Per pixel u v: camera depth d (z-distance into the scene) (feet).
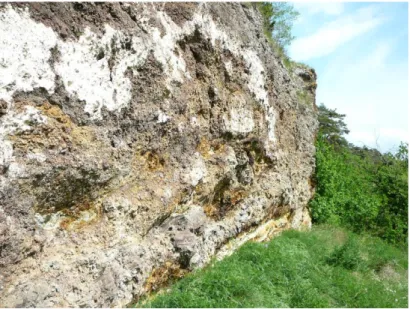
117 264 12.27
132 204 13.10
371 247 32.55
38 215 10.40
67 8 11.25
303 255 22.56
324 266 23.16
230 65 20.33
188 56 17.10
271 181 25.26
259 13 27.71
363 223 42.06
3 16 9.40
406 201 44.88
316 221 38.37
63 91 10.81
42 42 10.26
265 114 24.32
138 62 13.56
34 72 10.00
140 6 14.21
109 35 12.42
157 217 14.24
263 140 23.75
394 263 29.43
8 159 9.36
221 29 19.70
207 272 16.44
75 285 10.77
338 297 19.48
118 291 12.19
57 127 10.64
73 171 10.87
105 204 12.35
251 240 22.80
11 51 9.46
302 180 33.12
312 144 36.99
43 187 10.25
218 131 18.66
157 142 14.53
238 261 18.99
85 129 11.51
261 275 17.76
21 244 9.59
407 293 23.07
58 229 11.06
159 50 14.69
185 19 16.87
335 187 40.57
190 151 16.61
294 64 40.32
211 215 19.07
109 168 12.19
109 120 12.35
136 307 13.04
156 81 14.38
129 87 13.20
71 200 11.34
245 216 21.53
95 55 11.97
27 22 9.96
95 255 11.57
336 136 98.32
